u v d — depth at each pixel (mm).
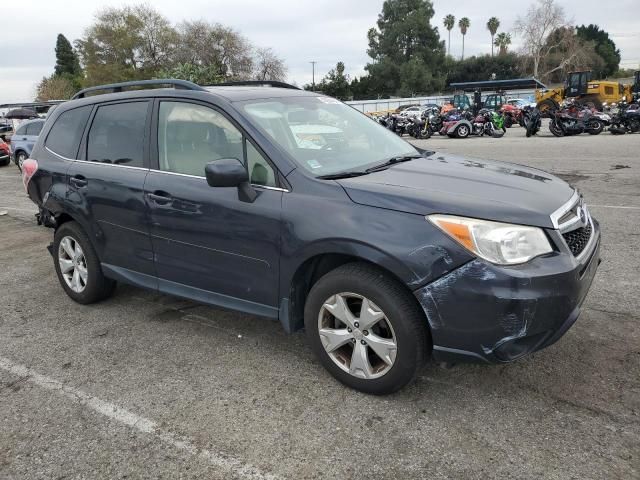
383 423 2840
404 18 79750
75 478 2545
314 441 2727
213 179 3053
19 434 2893
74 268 4633
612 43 98562
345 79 78312
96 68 60000
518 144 17000
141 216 3812
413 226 2711
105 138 4211
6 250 6785
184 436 2812
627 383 3090
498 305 2566
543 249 2656
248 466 2570
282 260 3127
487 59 83250
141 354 3738
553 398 2986
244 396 3152
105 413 3049
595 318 3930
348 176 3172
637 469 2430
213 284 3553
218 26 58625
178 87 3861
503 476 2428
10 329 4270
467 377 3238
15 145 16094
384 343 2904
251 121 3365
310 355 3609
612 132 19328
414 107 47250
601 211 7105
